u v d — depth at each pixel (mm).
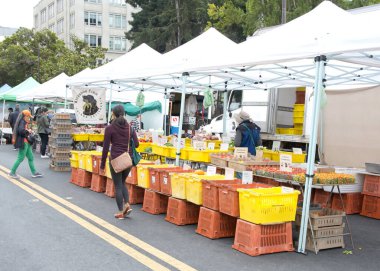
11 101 25609
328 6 7266
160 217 7652
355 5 23578
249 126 8812
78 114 13953
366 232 7496
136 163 7699
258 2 25438
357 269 5430
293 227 7168
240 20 29844
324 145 12555
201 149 10180
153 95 23484
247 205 5773
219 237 6434
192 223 7227
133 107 23922
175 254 5668
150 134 13867
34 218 7262
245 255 5723
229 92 16562
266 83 11172
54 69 39156
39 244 5910
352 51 5578
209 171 7320
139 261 5348
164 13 36625
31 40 43344
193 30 36875
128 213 7438
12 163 14367
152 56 12930
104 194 9539
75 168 10781
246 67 8789
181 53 9547
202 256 5621
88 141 14195
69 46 62750
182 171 7684
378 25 5508
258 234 5711
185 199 7086
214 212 6398
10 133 22531
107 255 5543
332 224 6246
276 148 11852
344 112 12148
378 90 11430
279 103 14375
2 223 6887
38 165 14180
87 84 14781
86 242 6051
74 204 8414
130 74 11195
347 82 9016
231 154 8992
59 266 5109
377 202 8641
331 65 7488
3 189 9641
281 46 6426
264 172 6980
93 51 41688
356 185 8992
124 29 65000
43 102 26578
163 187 7590
